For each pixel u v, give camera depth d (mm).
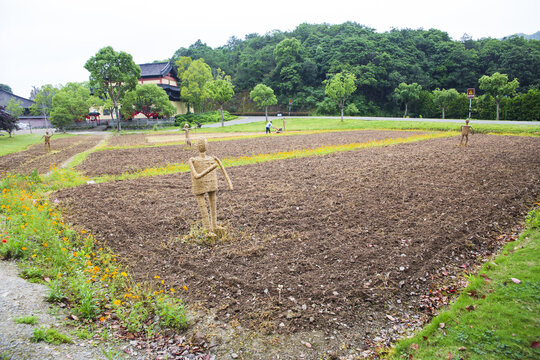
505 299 5082
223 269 6445
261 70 93125
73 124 61094
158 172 15461
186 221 8867
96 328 4730
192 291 5766
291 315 5109
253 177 13875
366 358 4355
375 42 81625
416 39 85375
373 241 7445
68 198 11188
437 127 32438
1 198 9812
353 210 9414
